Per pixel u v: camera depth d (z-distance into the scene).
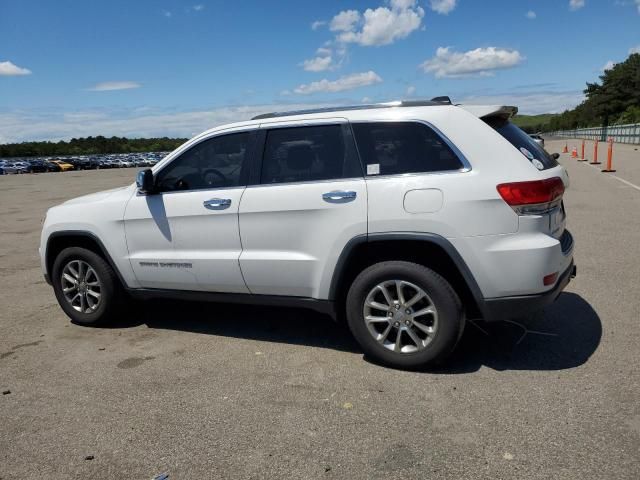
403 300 3.89
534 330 4.58
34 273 7.68
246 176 4.36
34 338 4.98
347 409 3.44
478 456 2.88
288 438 3.14
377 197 3.83
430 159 3.81
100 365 4.30
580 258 6.93
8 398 3.79
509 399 3.46
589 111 97.69
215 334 4.90
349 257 3.94
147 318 5.42
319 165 4.11
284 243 4.18
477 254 3.64
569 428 3.10
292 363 4.18
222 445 3.11
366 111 4.07
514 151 3.72
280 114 4.39
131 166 69.38
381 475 2.77
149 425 3.36
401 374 3.90
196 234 4.51
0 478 2.89
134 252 4.82
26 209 16.95
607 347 4.18
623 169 20.20
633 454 2.83
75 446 3.16
